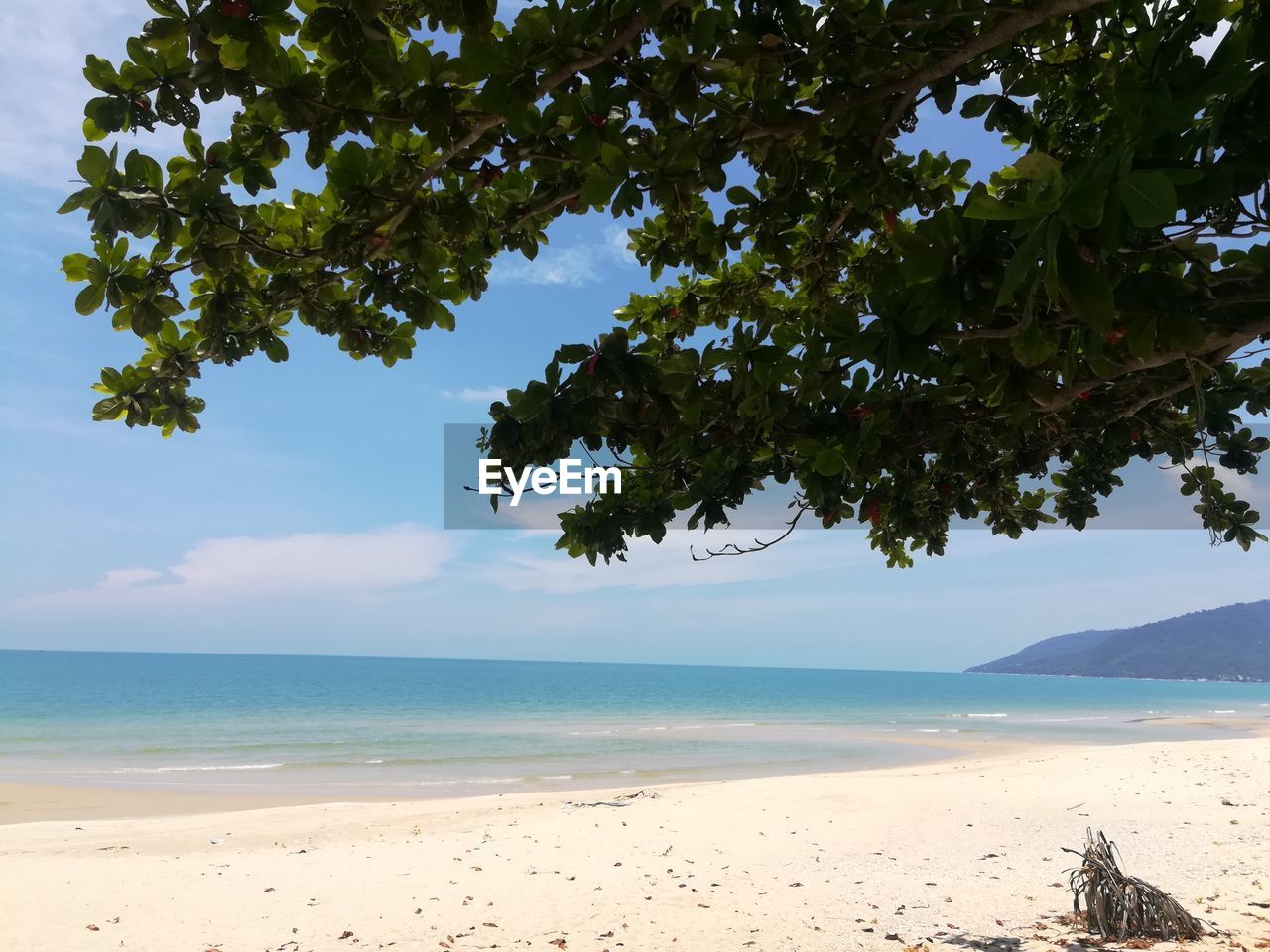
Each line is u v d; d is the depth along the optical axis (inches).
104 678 4685.0
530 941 352.5
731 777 1085.8
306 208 168.1
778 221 188.5
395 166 156.8
